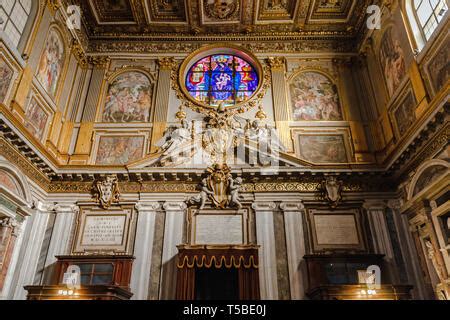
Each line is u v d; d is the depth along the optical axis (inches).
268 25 570.6
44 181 448.8
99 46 571.5
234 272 438.9
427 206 380.8
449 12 342.6
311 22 561.9
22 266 398.0
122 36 572.1
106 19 560.7
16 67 382.3
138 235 434.0
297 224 440.1
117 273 403.9
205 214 449.1
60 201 453.4
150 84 547.5
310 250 428.5
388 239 430.0
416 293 399.5
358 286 359.6
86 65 559.8
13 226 377.1
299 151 489.7
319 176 462.9
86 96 534.0
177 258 414.0
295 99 532.4
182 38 575.2
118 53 569.0
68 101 513.0
